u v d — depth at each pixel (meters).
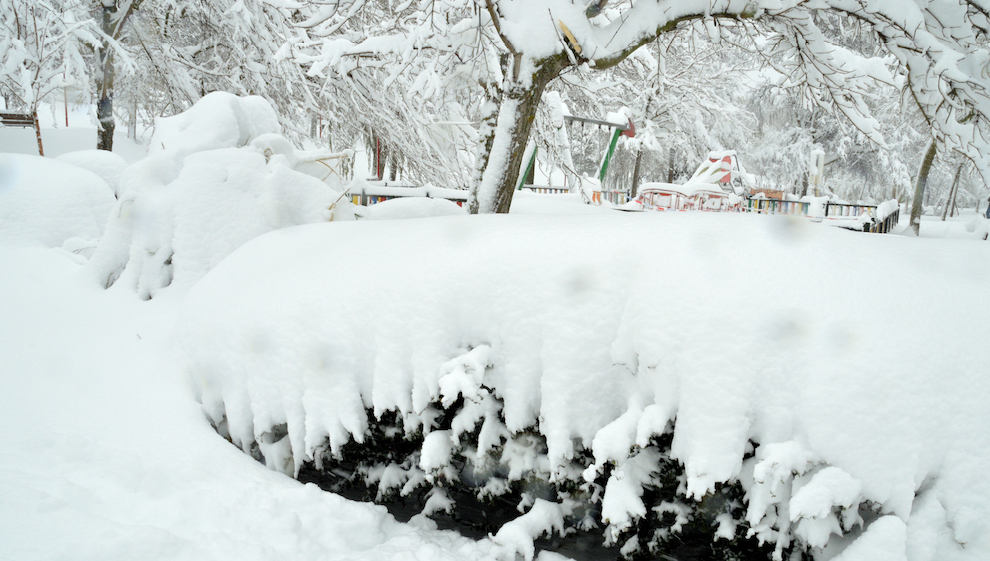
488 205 4.81
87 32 12.41
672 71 17.09
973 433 1.69
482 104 5.57
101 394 2.88
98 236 6.00
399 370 2.31
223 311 2.87
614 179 32.75
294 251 3.18
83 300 3.86
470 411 2.23
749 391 1.77
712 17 4.73
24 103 13.24
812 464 1.73
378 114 11.56
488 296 2.21
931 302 1.83
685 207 12.71
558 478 2.06
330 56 5.83
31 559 1.64
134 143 20.41
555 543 2.20
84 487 2.06
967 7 4.86
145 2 12.74
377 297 2.41
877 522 1.63
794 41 5.31
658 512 1.99
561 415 2.03
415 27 4.97
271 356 2.61
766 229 2.16
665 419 1.86
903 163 23.42
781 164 24.55
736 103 25.38
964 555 1.65
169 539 1.81
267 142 4.72
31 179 5.86
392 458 2.55
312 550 1.96
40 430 2.49
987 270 2.06
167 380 2.97
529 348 2.12
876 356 1.70
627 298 2.03
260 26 10.65
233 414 2.72
